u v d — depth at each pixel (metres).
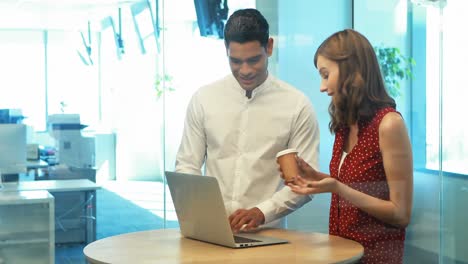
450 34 3.82
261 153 2.23
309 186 1.77
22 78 3.79
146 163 4.06
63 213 3.87
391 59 3.96
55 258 3.80
